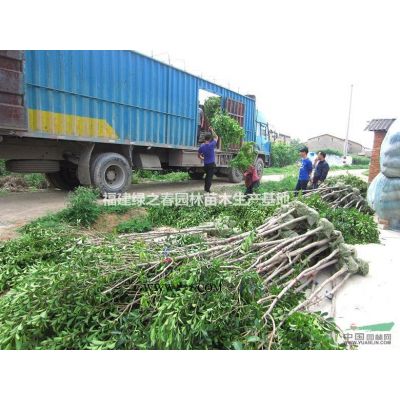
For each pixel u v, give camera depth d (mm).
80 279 2600
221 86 11578
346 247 3670
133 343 2299
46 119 6566
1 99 5742
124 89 8023
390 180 5512
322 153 8086
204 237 3988
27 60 6176
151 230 5906
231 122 11164
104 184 7844
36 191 9359
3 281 3352
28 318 2340
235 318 2432
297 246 3758
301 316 2471
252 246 3566
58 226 4602
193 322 2297
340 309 3084
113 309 2639
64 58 6738
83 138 7250
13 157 6930
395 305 3158
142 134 8711
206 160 8977
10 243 3932
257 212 5309
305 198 6031
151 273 2928
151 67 8711
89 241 3709
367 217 5473
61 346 2303
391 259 4363
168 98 9398
